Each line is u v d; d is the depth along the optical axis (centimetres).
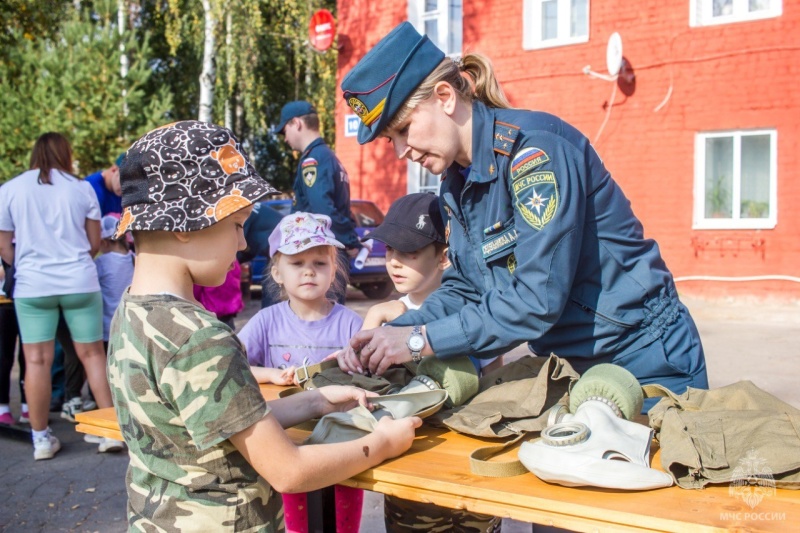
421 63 206
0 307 524
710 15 1121
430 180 1394
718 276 1116
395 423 184
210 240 167
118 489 425
